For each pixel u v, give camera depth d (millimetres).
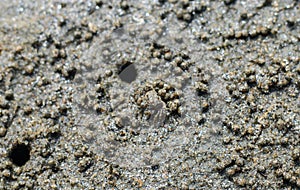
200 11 401
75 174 370
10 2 417
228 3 401
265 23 394
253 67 382
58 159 374
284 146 366
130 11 405
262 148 366
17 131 381
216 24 396
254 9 398
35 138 378
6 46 401
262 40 390
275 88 378
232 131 371
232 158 366
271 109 373
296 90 376
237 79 381
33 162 374
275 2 399
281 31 391
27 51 399
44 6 411
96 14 406
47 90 388
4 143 379
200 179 365
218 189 363
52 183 370
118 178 368
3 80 393
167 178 366
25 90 389
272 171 363
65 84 389
